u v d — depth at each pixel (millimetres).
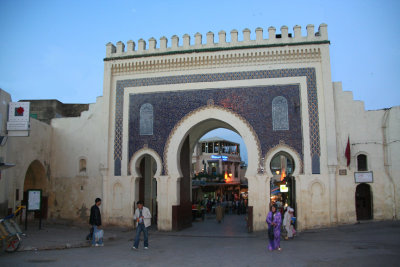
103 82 17062
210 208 28922
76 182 17266
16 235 9953
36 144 16547
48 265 8164
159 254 9969
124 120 16688
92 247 11133
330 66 15133
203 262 8781
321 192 14547
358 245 10352
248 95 15633
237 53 15766
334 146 14625
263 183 14938
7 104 13625
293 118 15148
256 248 10891
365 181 14633
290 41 15531
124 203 16078
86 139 17469
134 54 16906
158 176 15859
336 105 15203
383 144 14828
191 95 16156
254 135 15312
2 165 11531
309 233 13578
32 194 14156
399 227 12844
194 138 19312
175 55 16312
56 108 22469
